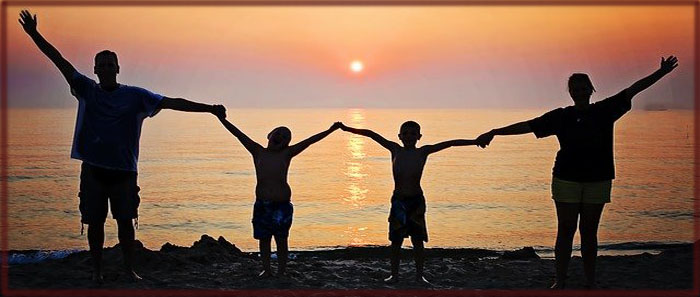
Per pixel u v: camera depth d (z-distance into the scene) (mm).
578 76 6008
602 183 6008
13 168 58656
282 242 7043
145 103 6230
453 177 58719
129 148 6176
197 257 8219
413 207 6746
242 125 189500
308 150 95062
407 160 6730
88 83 6176
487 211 36500
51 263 7555
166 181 53688
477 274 7746
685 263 7906
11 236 25969
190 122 186500
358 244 25875
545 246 23719
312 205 40719
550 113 6164
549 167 68438
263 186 6965
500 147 98125
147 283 6582
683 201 39031
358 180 57219
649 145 96500
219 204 39625
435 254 15859
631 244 22266
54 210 33906
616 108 5977
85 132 6105
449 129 168375
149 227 30438
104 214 6316
